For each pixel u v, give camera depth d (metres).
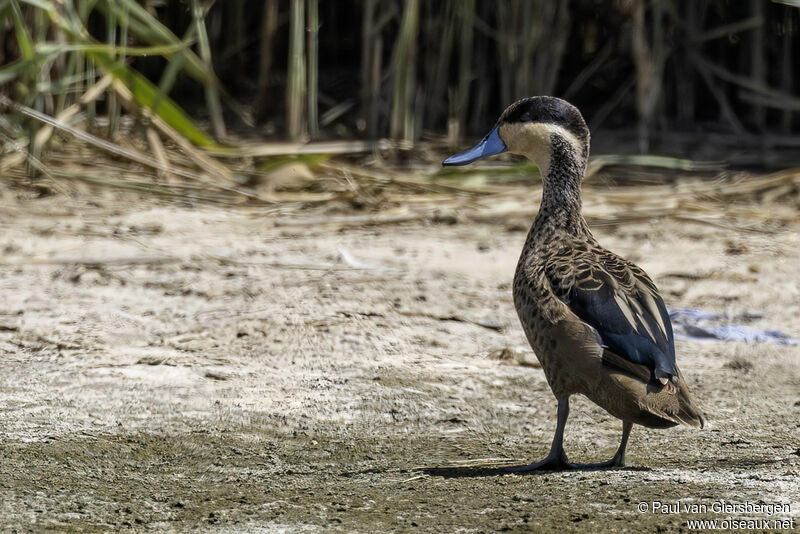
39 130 16.03
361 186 16.34
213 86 16.36
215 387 8.84
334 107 20.47
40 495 6.59
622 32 20.80
